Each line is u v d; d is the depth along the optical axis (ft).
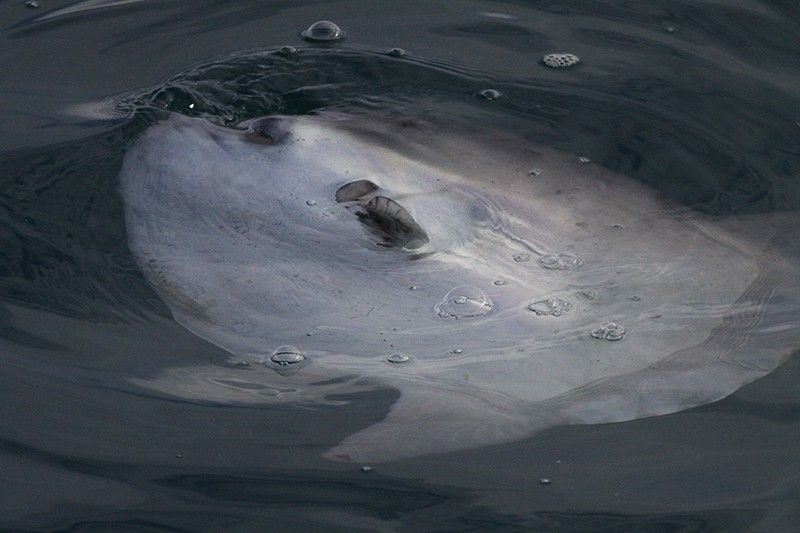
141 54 54.60
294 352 37.19
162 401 35.55
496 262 38.22
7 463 32.99
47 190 45.14
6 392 35.63
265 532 30.78
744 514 31.14
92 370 36.73
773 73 53.88
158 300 39.70
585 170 42.06
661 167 47.19
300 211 40.47
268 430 34.47
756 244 40.01
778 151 48.34
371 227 39.17
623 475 32.73
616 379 35.14
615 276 37.65
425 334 36.65
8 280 40.47
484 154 42.22
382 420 34.76
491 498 31.99
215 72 53.01
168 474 32.76
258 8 58.85
